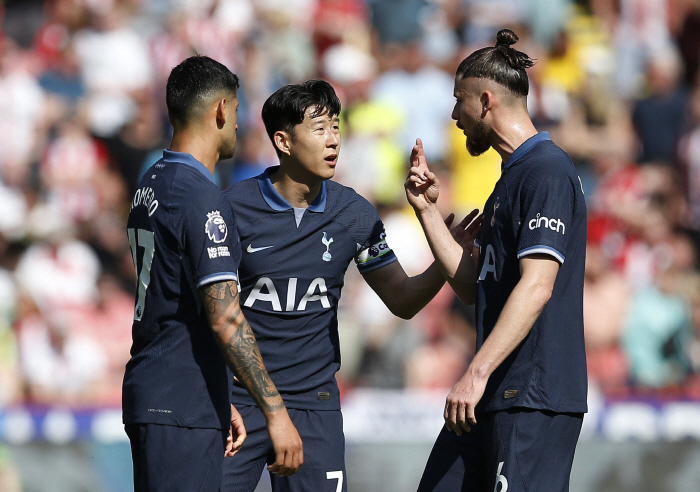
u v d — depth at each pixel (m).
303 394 13.39
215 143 11.74
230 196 13.29
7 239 28.73
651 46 37.56
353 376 24.95
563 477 11.70
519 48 35.88
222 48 34.00
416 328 25.66
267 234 13.16
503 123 12.19
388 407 23.47
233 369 11.06
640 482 22.88
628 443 23.02
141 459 11.30
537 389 11.50
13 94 31.55
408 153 32.28
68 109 32.12
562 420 11.62
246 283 13.23
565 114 33.81
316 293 13.35
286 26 35.62
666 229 30.88
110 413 22.73
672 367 26.75
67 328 26.45
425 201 13.16
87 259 28.56
